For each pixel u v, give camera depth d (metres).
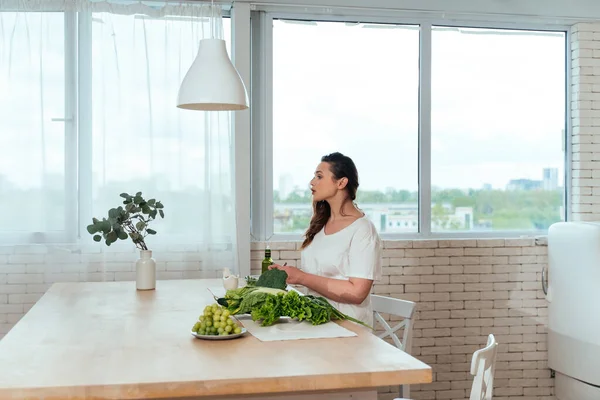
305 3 5.16
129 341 2.62
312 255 3.70
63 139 4.89
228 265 5.07
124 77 4.95
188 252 5.03
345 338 2.65
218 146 5.02
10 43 4.84
